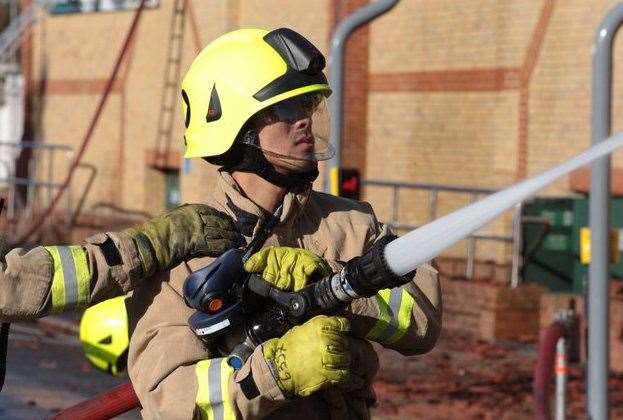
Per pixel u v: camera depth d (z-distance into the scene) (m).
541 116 19.88
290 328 3.92
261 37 4.41
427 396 14.20
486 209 3.16
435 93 21.75
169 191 28.36
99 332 5.24
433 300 4.48
